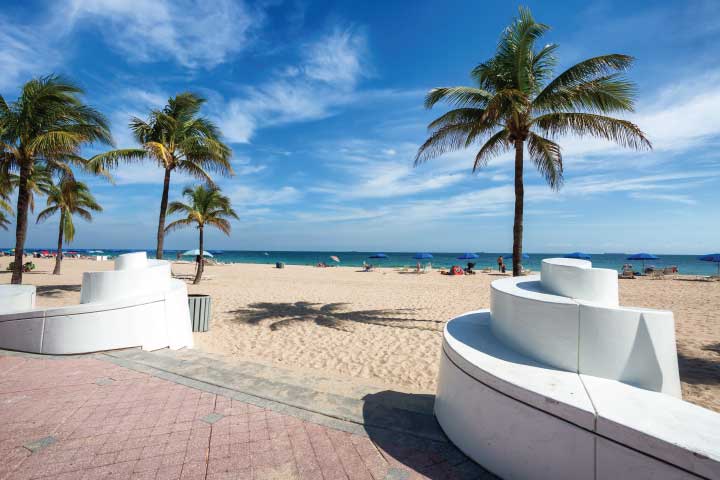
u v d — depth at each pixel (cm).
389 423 325
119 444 281
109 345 532
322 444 286
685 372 550
